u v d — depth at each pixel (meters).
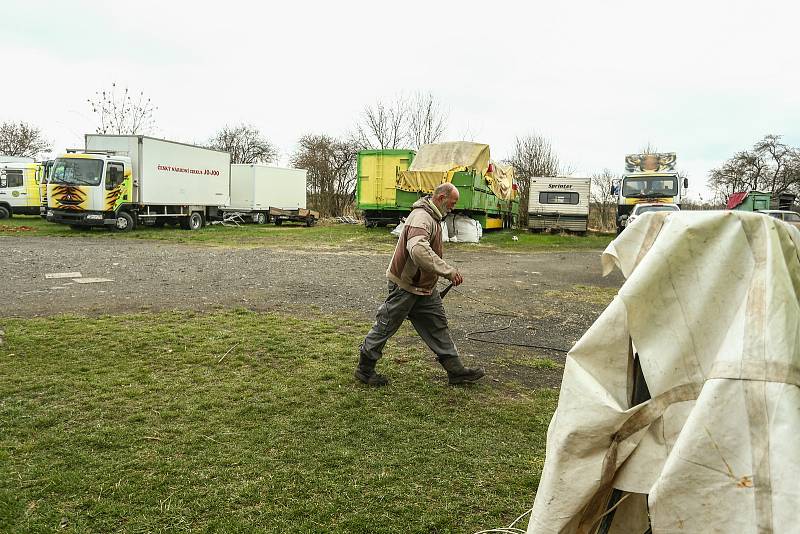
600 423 1.80
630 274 1.98
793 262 1.76
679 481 1.58
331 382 5.25
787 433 1.47
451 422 4.45
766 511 1.46
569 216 30.66
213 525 2.98
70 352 5.90
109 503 3.14
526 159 42.69
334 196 47.47
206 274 11.86
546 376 5.71
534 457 3.88
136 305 8.43
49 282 10.38
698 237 1.76
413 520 3.09
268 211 33.84
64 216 23.19
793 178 49.00
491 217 28.19
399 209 23.72
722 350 1.65
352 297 9.66
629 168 29.45
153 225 28.98
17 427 4.08
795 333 1.59
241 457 3.74
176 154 26.41
